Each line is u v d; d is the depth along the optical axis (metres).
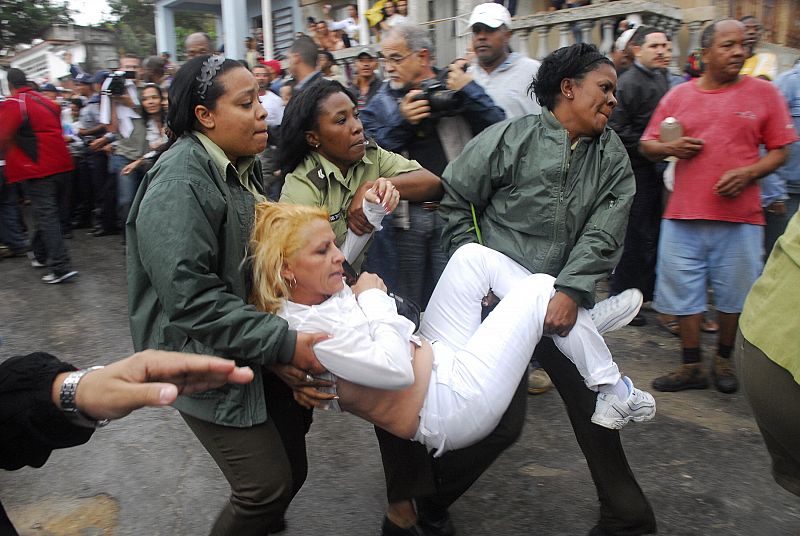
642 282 4.77
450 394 1.97
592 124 2.17
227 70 1.85
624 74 4.51
